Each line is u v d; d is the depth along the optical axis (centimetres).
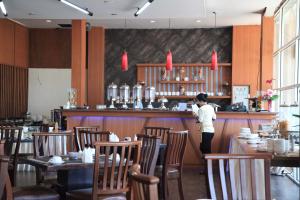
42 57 1305
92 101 1264
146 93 1025
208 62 1288
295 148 385
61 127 884
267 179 277
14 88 1194
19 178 727
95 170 364
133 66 1309
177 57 1295
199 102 805
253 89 1234
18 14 938
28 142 786
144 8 840
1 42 1115
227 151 829
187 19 1168
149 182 178
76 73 1016
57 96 1288
